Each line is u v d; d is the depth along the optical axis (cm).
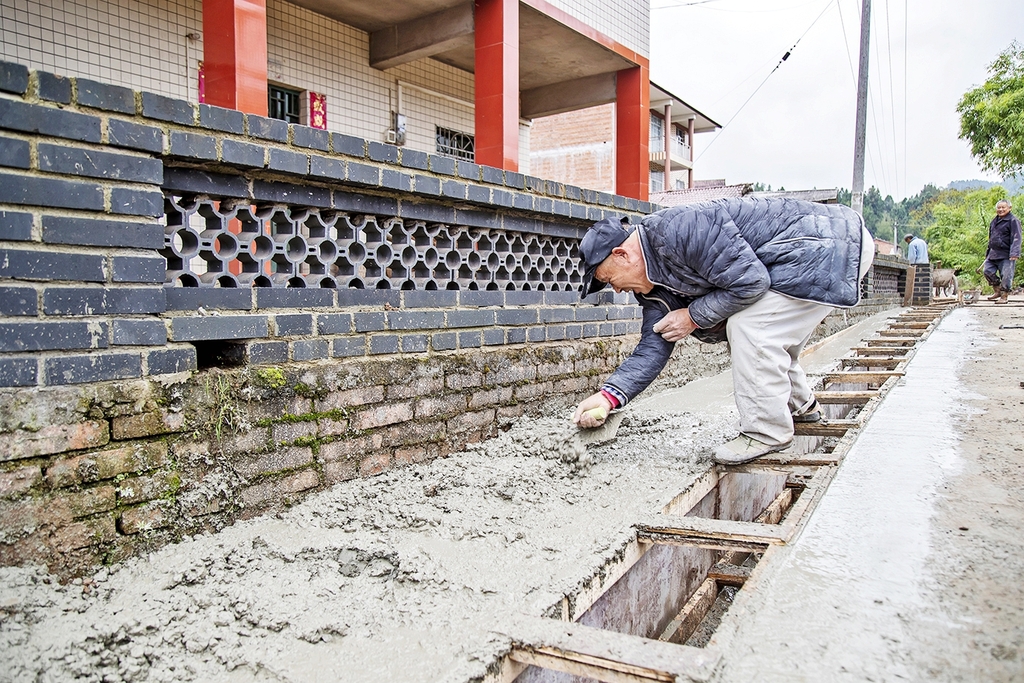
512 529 294
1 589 204
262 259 298
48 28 573
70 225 228
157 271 250
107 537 237
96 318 235
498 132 725
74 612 212
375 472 336
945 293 2189
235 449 276
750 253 338
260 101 471
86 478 231
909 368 661
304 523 284
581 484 356
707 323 362
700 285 357
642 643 196
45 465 222
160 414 251
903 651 180
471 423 395
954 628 191
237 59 458
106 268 237
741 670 175
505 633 212
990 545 244
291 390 295
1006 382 570
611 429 389
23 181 218
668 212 351
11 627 197
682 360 643
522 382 436
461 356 387
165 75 655
